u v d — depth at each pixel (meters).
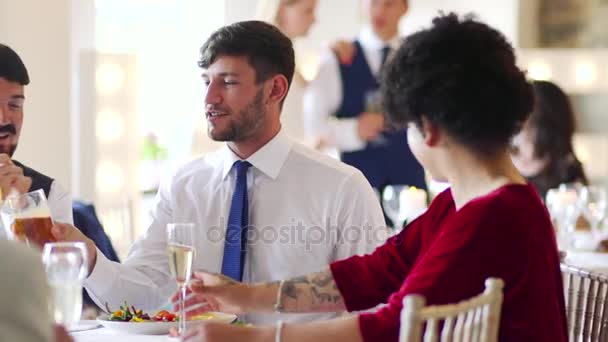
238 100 3.81
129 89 8.16
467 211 2.61
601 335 3.66
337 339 2.59
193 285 3.23
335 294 3.17
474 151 2.68
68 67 8.06
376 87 8.23
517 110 2.68
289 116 8.37
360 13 9.80
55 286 2.69
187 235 3.08
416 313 2.17
